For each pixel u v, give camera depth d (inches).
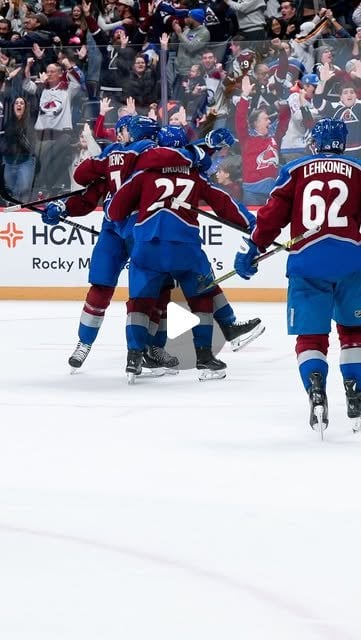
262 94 924.0
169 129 544.4
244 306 926.4
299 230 407.5
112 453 386.3
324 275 402.6
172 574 248.7
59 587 240.7
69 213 587.8
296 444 399.5
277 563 256.1
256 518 296.5
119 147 561.3
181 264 541.3
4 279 1019.9
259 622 217.9
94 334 585.0
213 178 946.1
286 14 1013.2
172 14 1036.5
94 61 957.8
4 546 271.9
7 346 698.8
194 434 419.8
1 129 985.5
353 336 413.1
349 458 374.3
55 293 1008.9
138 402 496.7
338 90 908.0
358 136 903.7
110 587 240.1
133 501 317.1
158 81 946.1
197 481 341.7
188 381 562.9
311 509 305.9
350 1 1008.9
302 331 404.5
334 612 223.0
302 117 916.6
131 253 550.6
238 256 422.3
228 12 1031.6
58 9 1098.1
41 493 327.9
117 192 546.3
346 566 253.3
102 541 275.7
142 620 220.1
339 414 461.4
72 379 569.3
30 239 1009.5
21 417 460.8
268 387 537.6
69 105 967.6
